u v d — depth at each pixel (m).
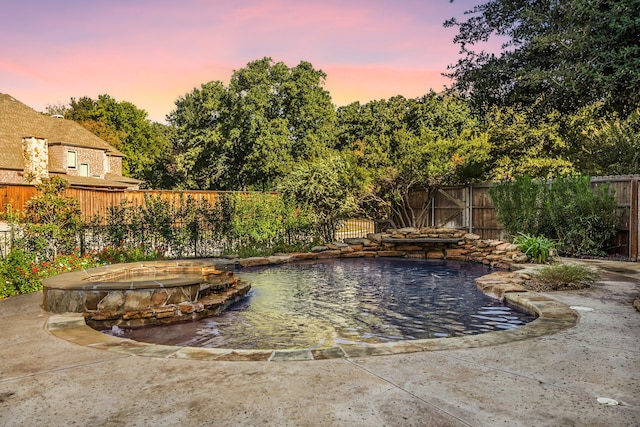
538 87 10.91
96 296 5.92
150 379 3.14
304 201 15.27
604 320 4.93
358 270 11.10
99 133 44.34
